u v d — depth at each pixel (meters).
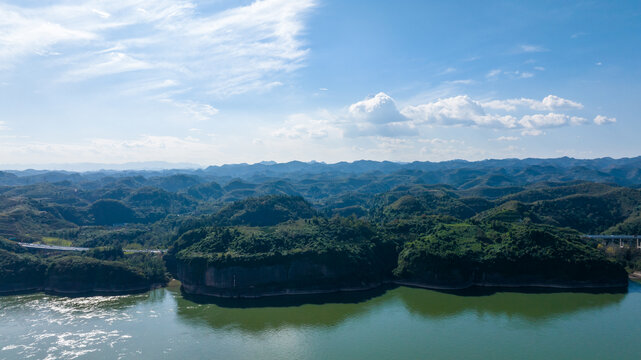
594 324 166.75
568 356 139.38
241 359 138.12
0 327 167.50
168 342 152.00
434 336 156.25
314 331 162.50
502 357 138.62
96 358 138.62
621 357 138.75
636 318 173.50
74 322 173.62
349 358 138.62
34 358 138.12
